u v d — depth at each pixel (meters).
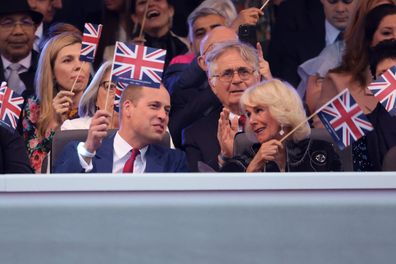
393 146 21.30
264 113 18.86
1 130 19.08
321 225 11.73
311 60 26.45
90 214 11.62
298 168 18.95
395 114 18.50
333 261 11.74
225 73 22.47
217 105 24.08
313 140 19.17
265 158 18.55
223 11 25.44
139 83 18.53
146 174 11.66
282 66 26.88
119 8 26.58
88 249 11.62
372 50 23.52
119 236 11.63
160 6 26.41
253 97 18.89
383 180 11.73
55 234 11.62
